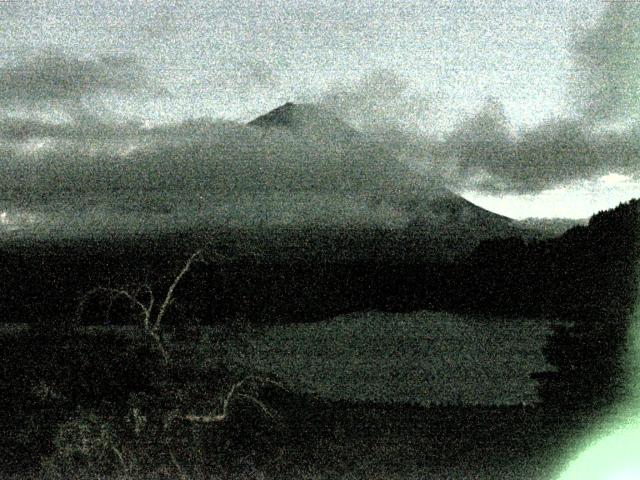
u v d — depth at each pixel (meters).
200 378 16.59
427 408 28.42
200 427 16.58
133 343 16.58
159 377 16.47
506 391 37.34
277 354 41.03
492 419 25.58
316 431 20.83
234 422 16.80
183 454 16.42
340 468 20.19
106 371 16.31
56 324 16.88
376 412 26.09
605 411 22.03
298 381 34.59
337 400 29.00
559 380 23.16
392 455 21.50
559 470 21.05
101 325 17.02
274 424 17.62
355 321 71.12
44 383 16.31
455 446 22.42
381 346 56.12
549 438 22.62
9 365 16.62
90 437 16.02
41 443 16.34
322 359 46.41
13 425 16.41
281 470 18.08
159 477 16.22
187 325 16.98
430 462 21.31
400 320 70.81
